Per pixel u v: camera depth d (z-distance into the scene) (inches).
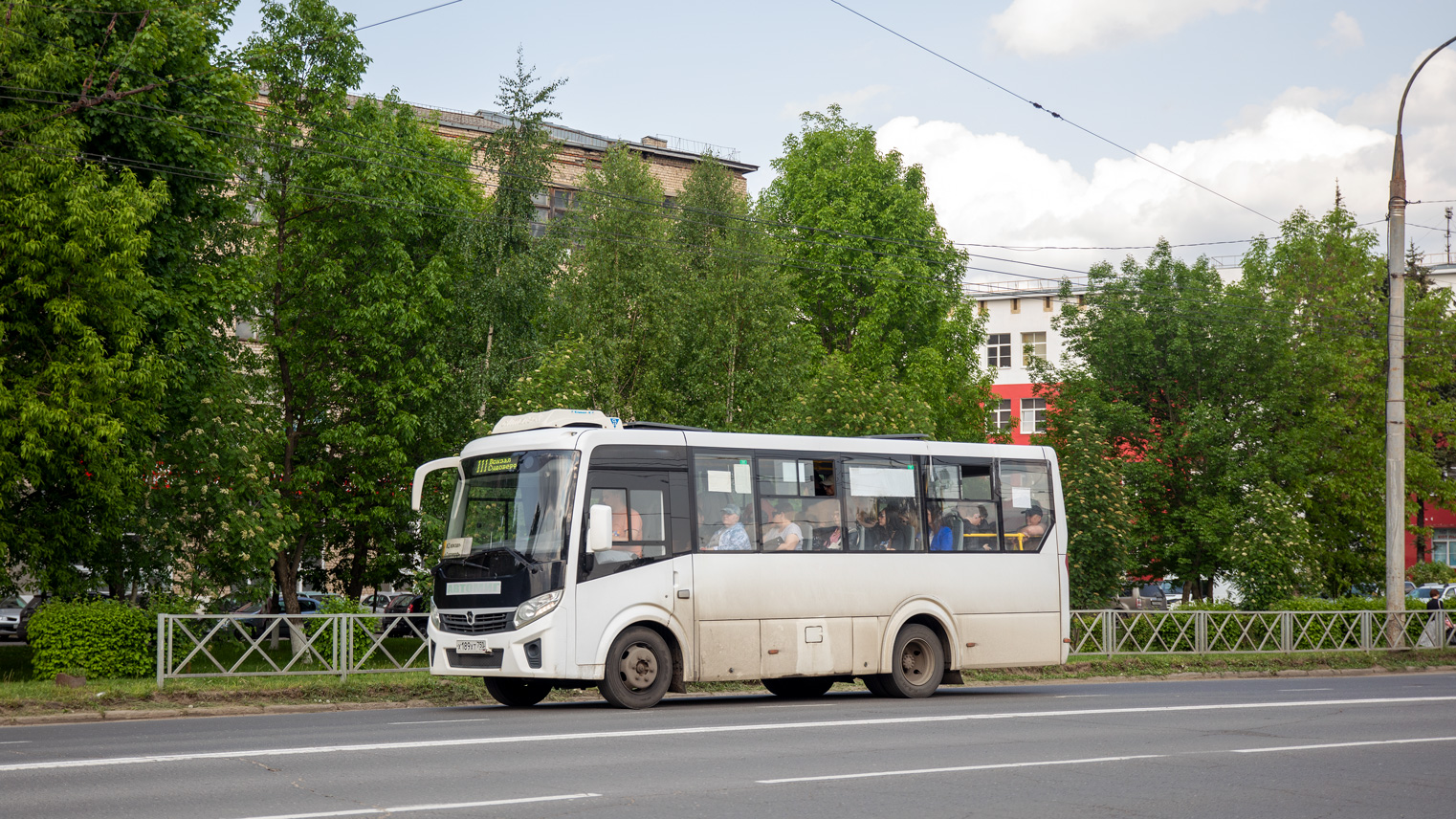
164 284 927.7
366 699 661.9
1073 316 1642.5
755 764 395.5
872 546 681.6
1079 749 444.5
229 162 1004.6
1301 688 791.7
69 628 744.3
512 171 1270.9
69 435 769.6
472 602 601.6
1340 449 1600.6
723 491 638.5
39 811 304.5
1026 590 732.7
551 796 331.9
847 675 677.3
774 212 1927.9
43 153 758.5
